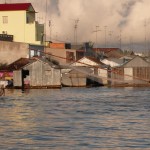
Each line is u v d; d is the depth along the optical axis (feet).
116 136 178.09
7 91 421.18
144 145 161.27
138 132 187.32
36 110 266.77
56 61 538.88
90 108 278.67
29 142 166.81
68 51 556.10
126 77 521.24
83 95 380.99
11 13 540.11
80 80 498.69
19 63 466.70
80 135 180.45
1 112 256.32
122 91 436.35
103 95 383.24
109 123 213.05
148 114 247.70
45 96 366.22
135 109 273.13
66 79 497.87
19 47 485.15
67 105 296.30
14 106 288.30
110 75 520.42
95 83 518.78
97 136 178.19
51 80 456.45
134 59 522.06
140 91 437.99
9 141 168.86
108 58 635.66
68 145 161.58
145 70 520.01
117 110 267.80
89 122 216.74
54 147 158.61
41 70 454.40
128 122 216.33
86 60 522.88
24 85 453.99
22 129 195.31
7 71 456.04
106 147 158.40
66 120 223.71
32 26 538.47
